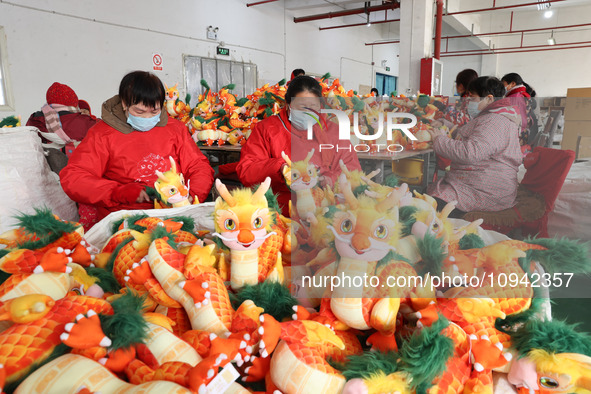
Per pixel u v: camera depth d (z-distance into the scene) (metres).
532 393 0.53
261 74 10.29
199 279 0.60
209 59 8.96
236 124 3.58
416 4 7.84
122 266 0.71
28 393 0.44
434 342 0.48
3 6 5.80
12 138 1.46
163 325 0.57
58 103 2.26
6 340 0.47
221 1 9.07
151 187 1.33
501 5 12.15
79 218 1.54
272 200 0.75
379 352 0.53
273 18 10.45
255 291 0.64
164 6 7.96
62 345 0.49
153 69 7.87
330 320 0.56
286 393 0.50
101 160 1.47
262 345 0.51
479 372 0.53
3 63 5.87
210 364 0.46
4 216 1.23
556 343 0.52
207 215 1.02
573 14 13.75
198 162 1.63
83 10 6.72
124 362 0.50
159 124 1.56
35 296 0.50
